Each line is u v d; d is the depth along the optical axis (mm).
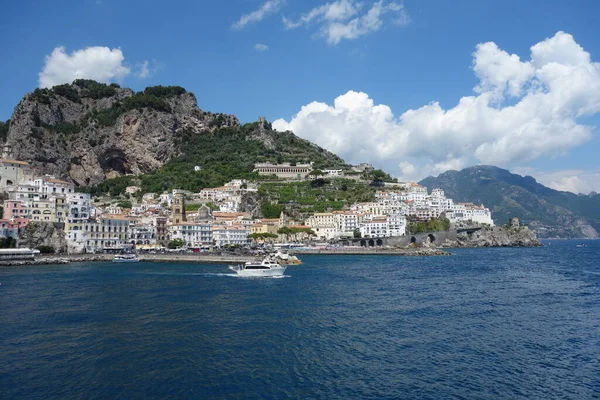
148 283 120688
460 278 132125
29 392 47250
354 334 68375
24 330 69750
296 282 122875
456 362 56406
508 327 72688
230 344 63188
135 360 56625
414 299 96312
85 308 85875
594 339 66062
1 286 114250
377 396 46625
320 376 51812
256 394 47031
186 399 45906
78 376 51469
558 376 52062
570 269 160750
